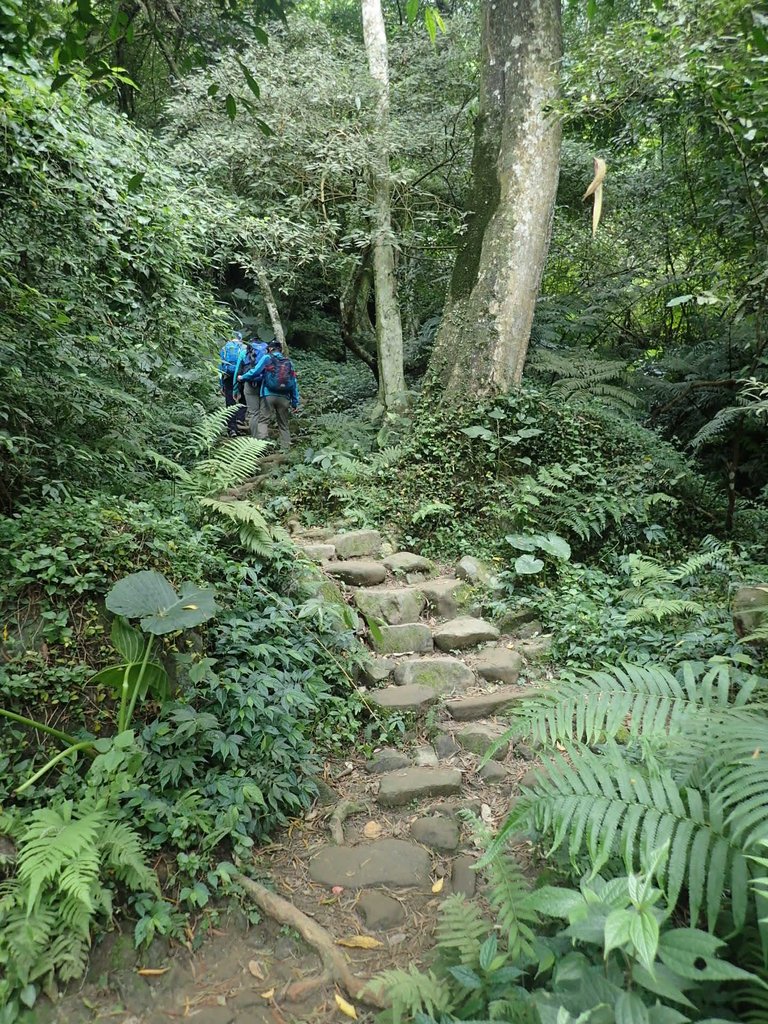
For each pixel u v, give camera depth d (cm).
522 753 350
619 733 329
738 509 669
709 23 448
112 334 566
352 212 999
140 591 298
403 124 995
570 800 209
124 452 563
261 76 886
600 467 636
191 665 331
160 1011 217
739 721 230
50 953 220
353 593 484
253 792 285
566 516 581
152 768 293
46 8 418
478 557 559
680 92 573
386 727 367
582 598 482
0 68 410
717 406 812
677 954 163
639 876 168
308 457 751
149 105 1477
